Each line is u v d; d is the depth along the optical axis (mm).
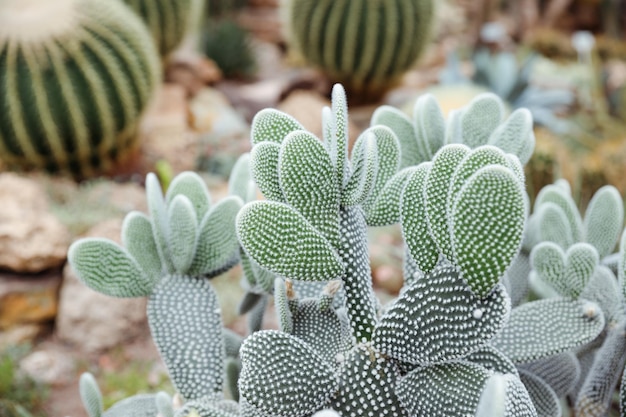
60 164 2693
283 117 768
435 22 3811
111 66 2559
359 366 719
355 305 735
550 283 844
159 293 892
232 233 894
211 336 875
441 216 708
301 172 708
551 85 4520
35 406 1943
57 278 2191
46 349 2141
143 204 2436
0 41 2473
